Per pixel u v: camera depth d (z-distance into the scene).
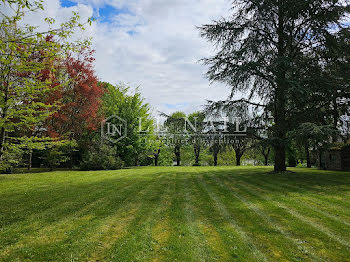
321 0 12.38
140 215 5.98
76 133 20.67
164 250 3.94
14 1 5.54
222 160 39.66
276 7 13.64
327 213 5.87
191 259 3.63
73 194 8.73
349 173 14.62
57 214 6.09
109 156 21.38
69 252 3.88
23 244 4.21
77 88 18.81
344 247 3.97
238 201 7.43
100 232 4.79
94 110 20.14
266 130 14.49
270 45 14.26
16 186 10.63
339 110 13.54
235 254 3.78
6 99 9.65
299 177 12.73
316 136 10.69
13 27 7.96
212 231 4.80
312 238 4.36
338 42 12.60
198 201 7.55
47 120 17.23
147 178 13.73
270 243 4.18
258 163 40.94
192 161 40.28
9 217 5.82
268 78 13.02
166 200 7.73
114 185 10.95
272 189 9.36
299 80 12.19
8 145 11.38
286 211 6.12
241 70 12.68
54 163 19.88
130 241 4.31
